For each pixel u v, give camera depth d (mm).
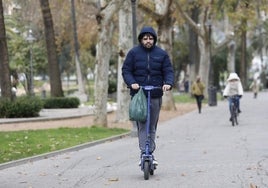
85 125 52562
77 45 107812
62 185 21312
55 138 38531
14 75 122375
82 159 29344
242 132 42531
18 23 116562
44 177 23562
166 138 39875
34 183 22078
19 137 38344
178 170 23750
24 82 133750
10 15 115125
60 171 25188
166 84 21250
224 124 52250
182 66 175500
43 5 81250
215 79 171375
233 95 50375
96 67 49000
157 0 72250
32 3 100875
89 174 23812
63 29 113688
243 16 88812
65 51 158500
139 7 67375
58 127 49688
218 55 167875
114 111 76938
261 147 31469
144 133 21594
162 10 71812
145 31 21562
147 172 21406
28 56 120750
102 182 21578
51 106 80438
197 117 64062
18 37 118875
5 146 33719
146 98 21375
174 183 20594
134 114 21078
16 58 119062
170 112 73875
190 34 122500
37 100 64688
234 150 30438
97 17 48188
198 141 36812
